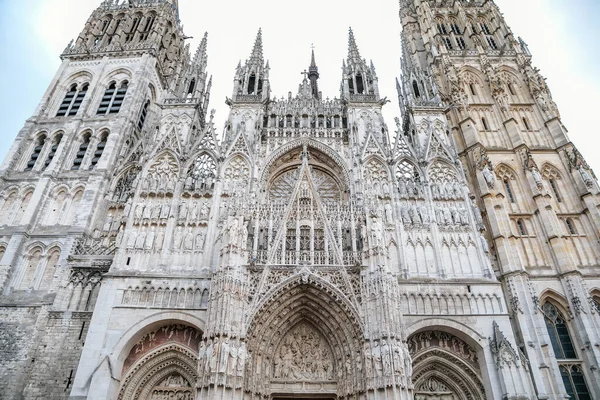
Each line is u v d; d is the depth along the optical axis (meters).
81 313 38.88
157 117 62.41
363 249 36.84
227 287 33.56
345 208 42.56
